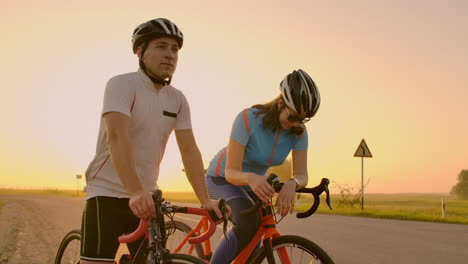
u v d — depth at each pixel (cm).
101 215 280
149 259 242
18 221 1133
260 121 341
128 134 267
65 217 1291
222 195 354
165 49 280
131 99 276
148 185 289
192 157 300
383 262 610
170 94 296
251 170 368
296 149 356
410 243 782
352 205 1948
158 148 293
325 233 931
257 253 324
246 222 325
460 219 1339
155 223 243
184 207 241
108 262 281
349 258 637
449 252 689
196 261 234
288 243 308
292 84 313
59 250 390
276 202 303
